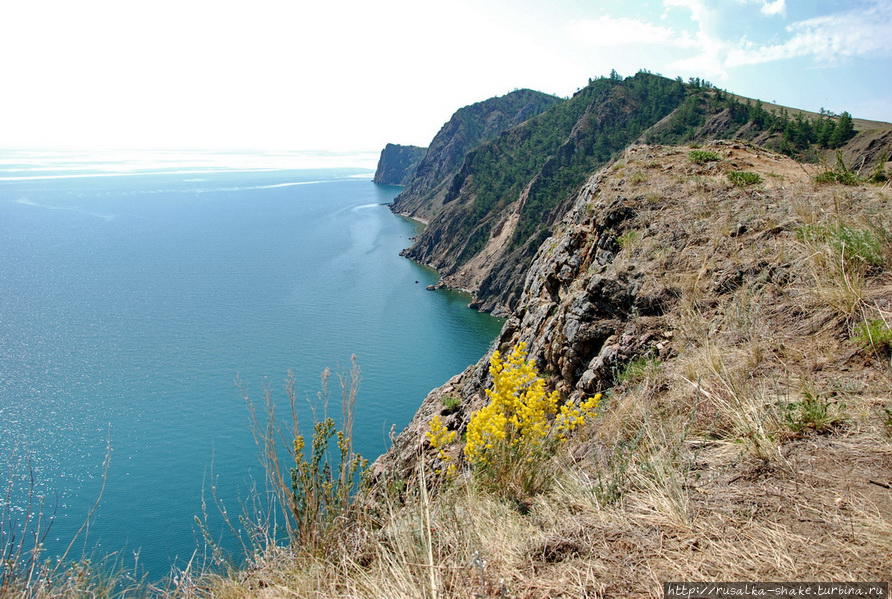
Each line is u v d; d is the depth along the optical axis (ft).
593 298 31.55
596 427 19.38
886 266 18.95
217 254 380.37
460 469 17.46
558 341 33.99
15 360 187.73
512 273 279.90
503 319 254.27
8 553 11.39
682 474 12.23
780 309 19.89
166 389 161.48
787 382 15.30
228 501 97.91
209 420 138.82
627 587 8.73
